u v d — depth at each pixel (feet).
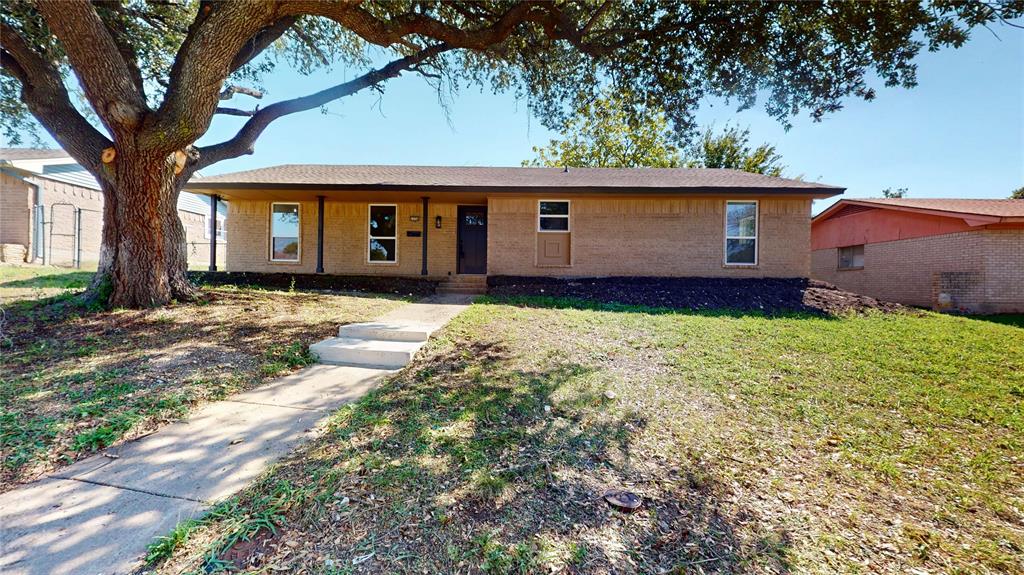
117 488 7.13
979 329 20.74
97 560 5.50
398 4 18.34
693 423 10.24
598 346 16.51
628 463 8.37
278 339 16.10
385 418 9.92
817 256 52.49
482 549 5.83
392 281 34.71
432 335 17.44
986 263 32.78
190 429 9.34
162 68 24.85
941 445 9.42
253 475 7.57
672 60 19.10
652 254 35.45
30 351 13.26
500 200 36.01
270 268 39.11
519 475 7.71
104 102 16.43
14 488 7.05
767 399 11.71
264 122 23.50
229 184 33.01
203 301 20.90
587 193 33.86
